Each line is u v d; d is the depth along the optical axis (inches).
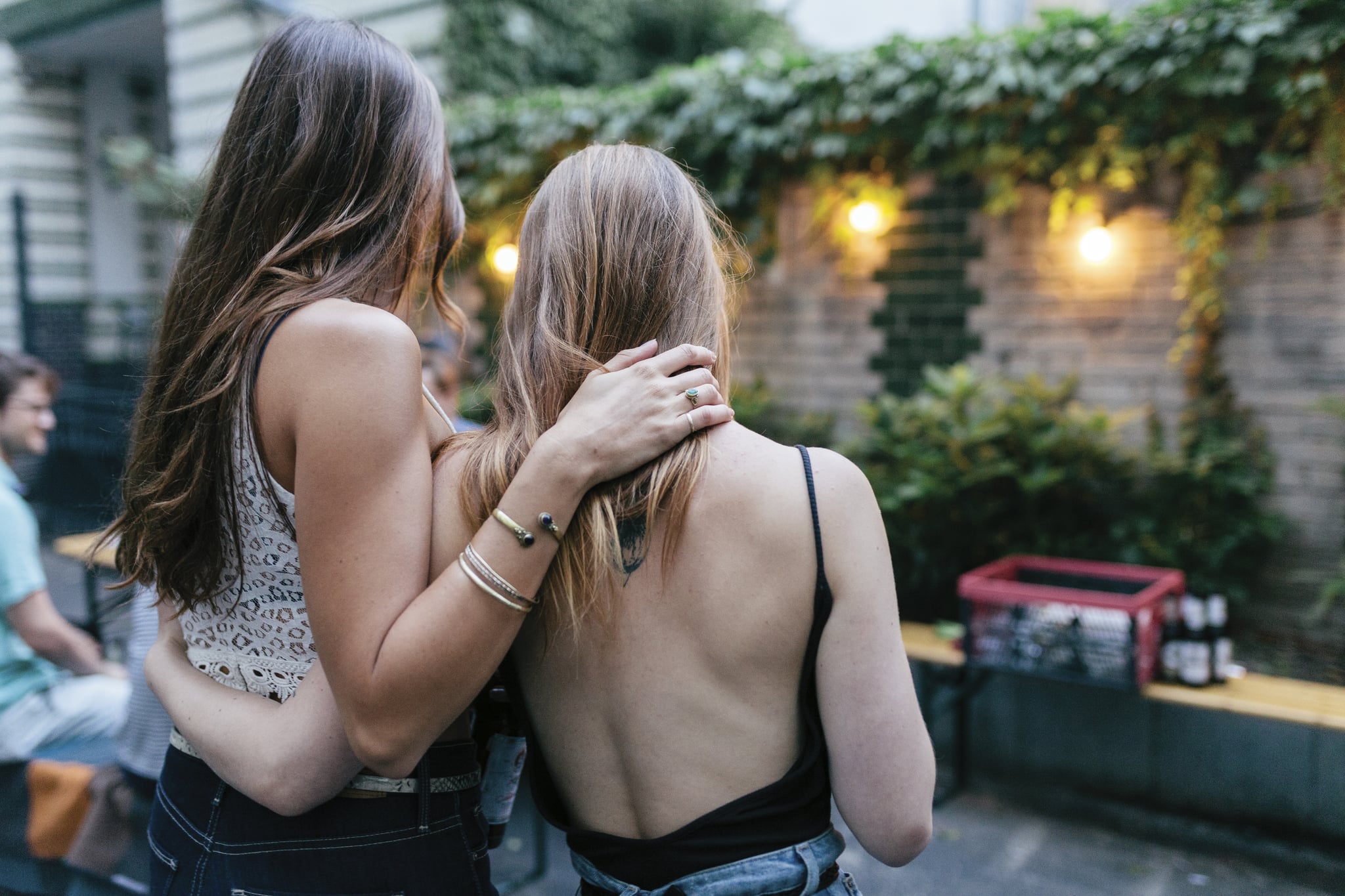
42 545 248.5
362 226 41.8
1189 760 125.3
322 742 37.0
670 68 193.0
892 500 150.3
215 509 40.0
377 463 35.4
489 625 33.7
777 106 173.2
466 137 215.3
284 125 41.7
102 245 335.6
